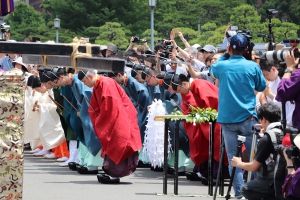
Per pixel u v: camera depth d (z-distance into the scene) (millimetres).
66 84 17094
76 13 66438
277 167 9984
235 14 47594
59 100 18609
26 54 7824
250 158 11984
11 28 73938
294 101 10625
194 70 17609
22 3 75500
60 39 65062
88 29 63219
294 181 9062
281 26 44250
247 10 46719
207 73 16625
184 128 16000
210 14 62906
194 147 15656
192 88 15086
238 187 12688
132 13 66250
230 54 12859
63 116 18297
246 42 12664
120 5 66562
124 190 14992
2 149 8438
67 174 17703
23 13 75312
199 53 20359
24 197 13945
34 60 8219
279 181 9984
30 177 17094
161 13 64812
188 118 14070
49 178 16891
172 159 17500
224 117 12516
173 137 17281
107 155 15836
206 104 14766
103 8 66938
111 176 15945
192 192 14797
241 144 11023
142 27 65500
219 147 14867
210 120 14047
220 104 12617
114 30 56094
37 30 71125
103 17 65875
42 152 22156
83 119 17062
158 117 14219
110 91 15656
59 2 67000
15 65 21094
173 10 64375
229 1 62344
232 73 12531
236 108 12430
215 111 14164
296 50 10625
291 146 9219
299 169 9062
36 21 75750
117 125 15641
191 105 14938
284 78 10266
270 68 13680
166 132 14234
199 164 15750
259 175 10805
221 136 14125
